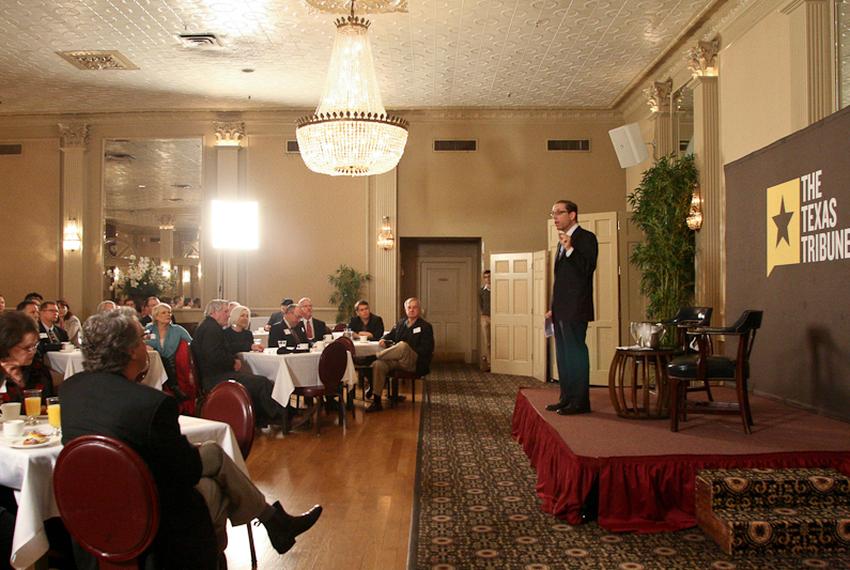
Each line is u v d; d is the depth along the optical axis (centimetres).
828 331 528
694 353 523
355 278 1160
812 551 345
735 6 734
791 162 588
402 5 748
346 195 1191
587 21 796
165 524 232
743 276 681
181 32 833
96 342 243
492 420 718
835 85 605
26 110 1168
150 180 1186
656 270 847
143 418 230
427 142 1187
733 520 344
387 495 451
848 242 502
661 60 929
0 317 323
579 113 1173
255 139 1191
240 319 703
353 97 655
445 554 347
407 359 795
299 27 819
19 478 265
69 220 1174
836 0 605
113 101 1121
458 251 1310
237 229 930
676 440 431
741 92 734
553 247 1023
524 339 1091
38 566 271
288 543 302
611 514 383
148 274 1175
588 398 530
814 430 466
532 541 364
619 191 1175
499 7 757
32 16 789
